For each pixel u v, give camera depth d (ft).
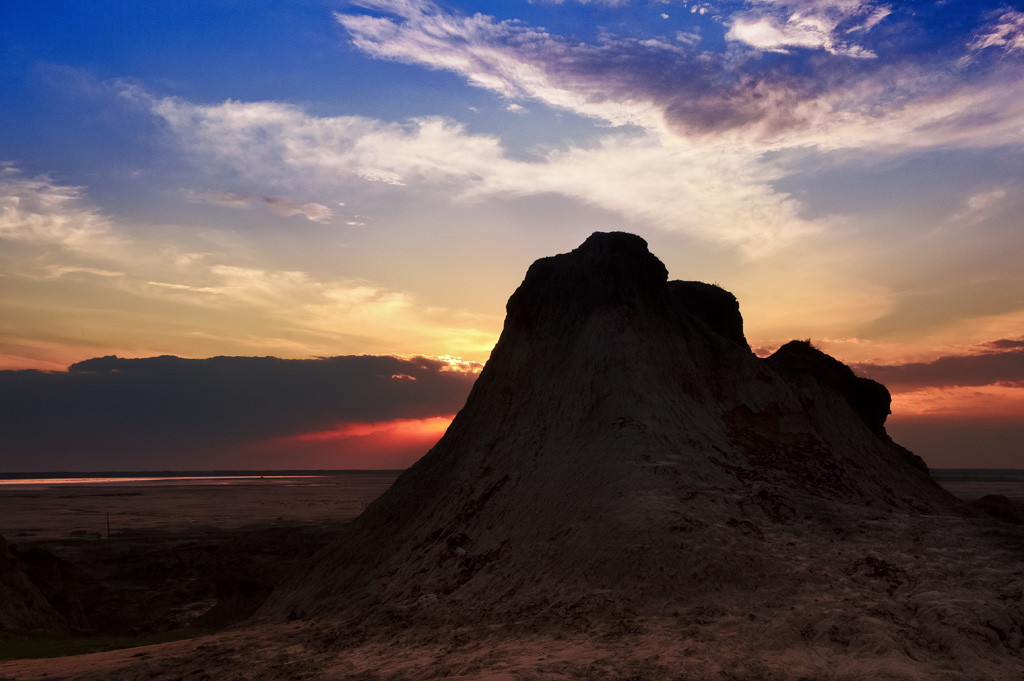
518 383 84.38
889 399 104.83
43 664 59.00
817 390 85.87
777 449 71.97
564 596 48.44
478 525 67.26
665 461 60.90
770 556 48.34
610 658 38.06
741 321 104.27
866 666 35.22
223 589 127.65
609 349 73.67
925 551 50.49
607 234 86.02
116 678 49.83
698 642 38.99
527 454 72.69
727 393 78.33
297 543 173.58
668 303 84.94
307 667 46.16
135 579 164.45
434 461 85.87
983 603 40.45
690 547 48.14
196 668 49.96
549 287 90.33
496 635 46.24
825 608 41.09
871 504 67.46
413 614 54.95
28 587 104.99
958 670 35.17
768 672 35.17
